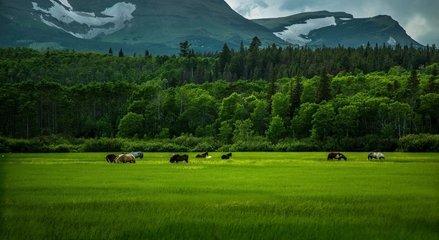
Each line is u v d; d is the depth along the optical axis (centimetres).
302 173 5350
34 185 4072
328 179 4584
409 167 6300
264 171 5669
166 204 2986
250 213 2677
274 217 2559
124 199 3198
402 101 16325
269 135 15500
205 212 2705
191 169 6053
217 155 11100
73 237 2148
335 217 2561
